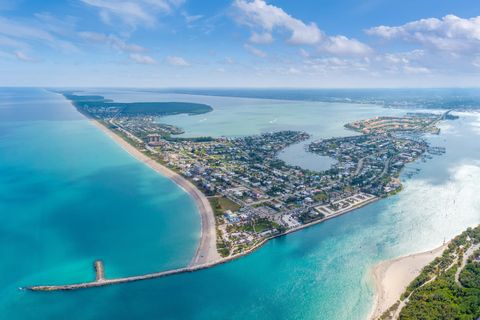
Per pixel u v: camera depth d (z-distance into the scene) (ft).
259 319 458.09
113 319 456.86
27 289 510.58
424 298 462.19
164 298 497.46
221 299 495.41
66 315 463.83
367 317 452.35
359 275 543.39
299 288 516.73
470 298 451.94
